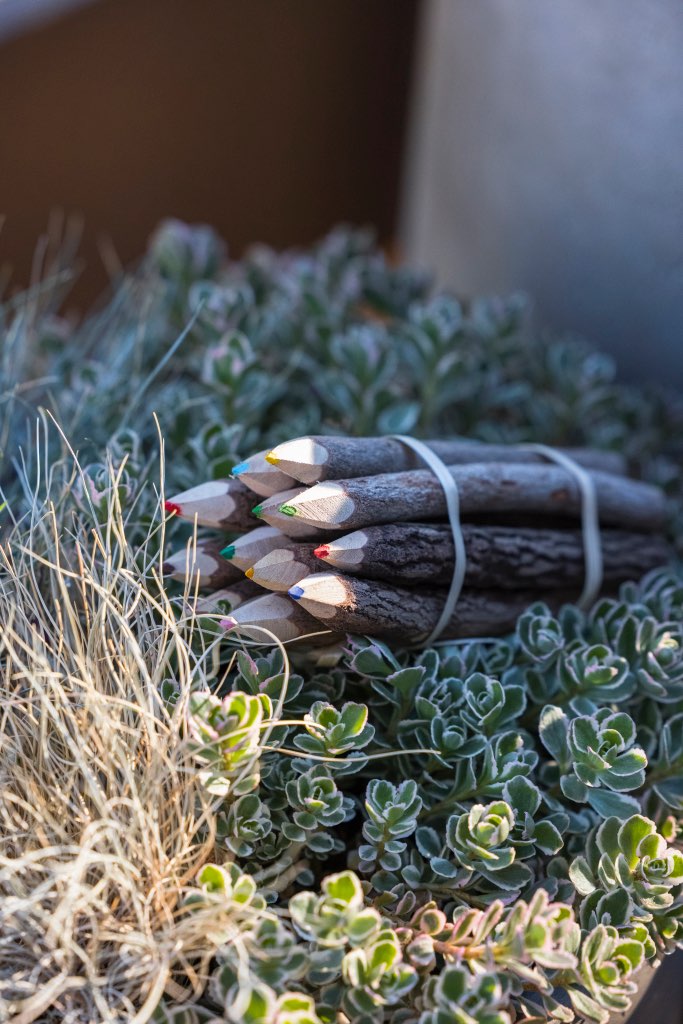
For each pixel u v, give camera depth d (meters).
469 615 0.44
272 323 0.56
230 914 0.38
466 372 0.54
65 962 0.38
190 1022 0.38
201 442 0.46
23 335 0.53
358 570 0.41
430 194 0.76
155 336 0.55
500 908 0.39
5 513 0.46
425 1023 0.37
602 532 0.48
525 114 0.62
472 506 0.44
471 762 0.41
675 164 0.54
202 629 0.42
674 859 0.40
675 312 0.56
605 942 0.39
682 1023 0.45
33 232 0.72
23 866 0.39
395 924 0.40
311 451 0.41
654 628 0.44
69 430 0.48
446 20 0.70
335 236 0.66
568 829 0.42
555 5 0.58
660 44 0.53
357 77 0.80
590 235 0.59
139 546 0.44
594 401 0.55
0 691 0.41
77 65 0.68
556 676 0.44
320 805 0.40
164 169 0.76
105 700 0.39
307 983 0.39
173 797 0.39
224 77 0.74
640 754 0.41
